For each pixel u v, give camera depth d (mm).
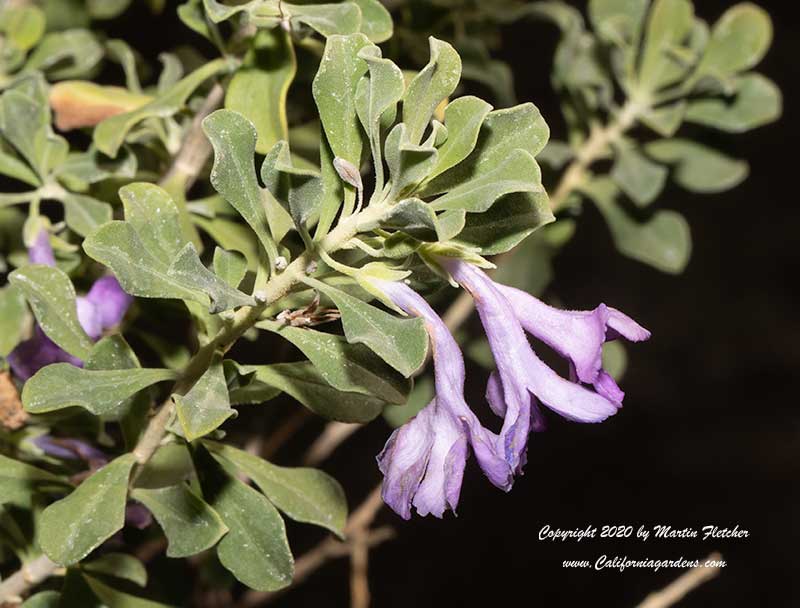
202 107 234
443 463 178
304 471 215
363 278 185
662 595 291
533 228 190
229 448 213
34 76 237
